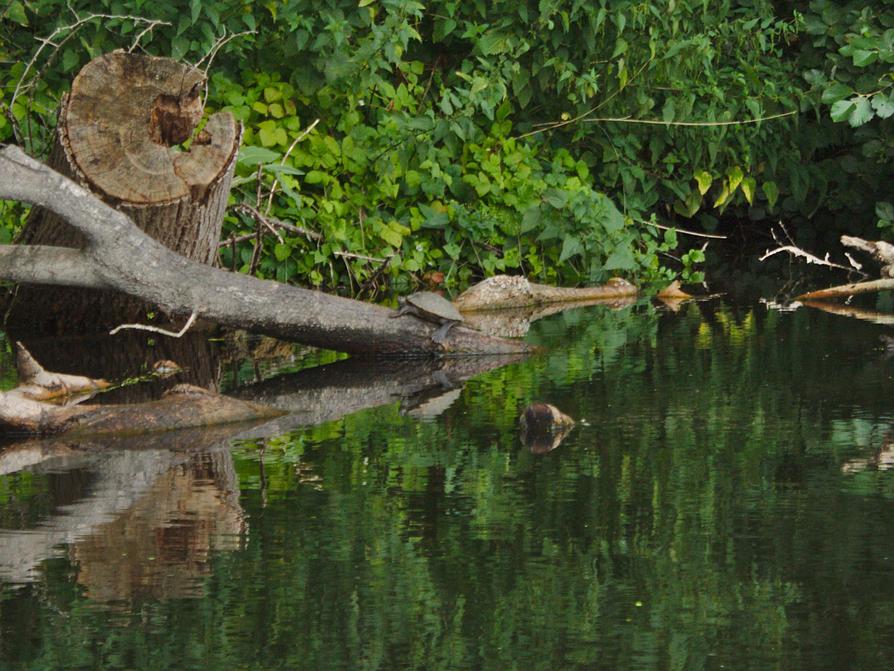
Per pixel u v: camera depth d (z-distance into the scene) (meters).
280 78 15.69
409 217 15.89
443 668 5.14
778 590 5.91
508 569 6.22
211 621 5.63
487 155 16.42
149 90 11.39
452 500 7.31
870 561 6.24
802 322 13.32
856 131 18.27
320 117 15.79
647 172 18.14
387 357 11.95
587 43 16.45
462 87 17.08
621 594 5.89
